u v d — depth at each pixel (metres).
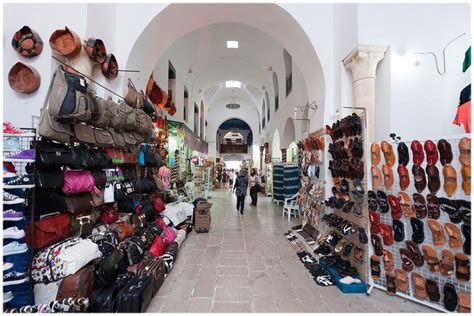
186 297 2.60
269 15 4.61
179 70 8.70
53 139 2.23
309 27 4.39
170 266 3.25
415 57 3.63
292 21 4.45
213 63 11.76
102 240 2.70
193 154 10.80
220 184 20.00
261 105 17.77
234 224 6.07
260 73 12.95
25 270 2.12
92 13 3.27
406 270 2.58
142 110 3.91
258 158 20.12
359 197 3.01
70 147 2.54
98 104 2.53
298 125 7.45
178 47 7.95
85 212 2.85
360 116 3.12
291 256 3.84
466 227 2.17
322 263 3.33
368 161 2.97
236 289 2.78
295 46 4.91
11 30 2.94
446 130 3.63
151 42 4.47
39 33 3.02
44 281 2.11
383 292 2.73
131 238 3.07
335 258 3.30
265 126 15.70
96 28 3.38
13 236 2.01
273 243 4.52
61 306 2.02
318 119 4.59
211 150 19.86
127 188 3.36
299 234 4.61
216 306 2.44
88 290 2.21
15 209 2.18
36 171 2.10
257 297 2.62
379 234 2.82
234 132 28.27
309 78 4.99
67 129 2.31
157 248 3.40
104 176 2.98
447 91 3.66
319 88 4.60
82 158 2.56
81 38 3.09
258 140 20.19
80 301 2.06
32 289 2.11
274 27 4.87
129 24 4.06
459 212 2.21
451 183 2.28
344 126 3.34
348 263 3.16
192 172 9.64
